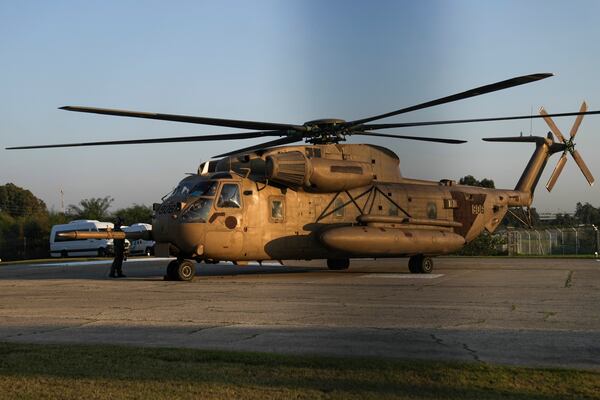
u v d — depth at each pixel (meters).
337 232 18.62
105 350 7.06
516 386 5.52
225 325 8.90
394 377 5.80
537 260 30.31
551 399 5.19
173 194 18.06
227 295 12.97
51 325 9.05
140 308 10.84
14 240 63.53
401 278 17.70
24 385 5.68
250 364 6.34
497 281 16.36
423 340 7.68
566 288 14.27
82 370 6.16
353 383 5.64
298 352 7.02
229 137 17.98
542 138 25.22
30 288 15.09
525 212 25.52
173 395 5.35
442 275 19.06
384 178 20.78
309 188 18.92
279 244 18.42
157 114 15.15
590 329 8.44
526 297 12.38
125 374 6.00
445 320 9.30
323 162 18.67
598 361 6.54
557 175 25.33
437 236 20.61
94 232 18.48
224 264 28.69
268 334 8.13
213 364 6.34
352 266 25.02
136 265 30.09
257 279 17.66
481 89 14.16
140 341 7.77
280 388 5.50
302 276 18.88
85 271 24.70
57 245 51.88
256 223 18.03
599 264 25.48
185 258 17.59
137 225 48.12
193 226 17.09
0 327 8.91
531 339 7.73
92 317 9.79
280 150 18.25
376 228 19.48
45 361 6.54
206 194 17.48
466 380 5.70
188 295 13.02
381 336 7.96
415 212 21.09
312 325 8.86
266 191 18.34
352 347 7.29
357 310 10.48
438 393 5.34
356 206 19.91
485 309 10.54
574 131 25.19
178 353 6.84
